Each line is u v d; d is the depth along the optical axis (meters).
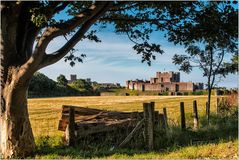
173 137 17.91
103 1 14.49
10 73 14.77
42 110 50.50
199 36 17.67
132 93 165.00
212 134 19.20
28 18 15.31
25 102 15.24
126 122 18.14
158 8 17.91
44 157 14.52
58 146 16.97
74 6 17.89
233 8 16.73
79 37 15.02
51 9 14.37
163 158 13.95
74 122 17.17
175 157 14.02
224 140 16.41
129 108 54.56
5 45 14.76
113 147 16.72
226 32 17.19
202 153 14.23
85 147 16.69
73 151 15.61
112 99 92.62
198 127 22.00
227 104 29.03
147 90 169.38
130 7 18.38
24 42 15.34
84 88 147.50
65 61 18.03
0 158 14.89
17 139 14.98
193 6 17.39
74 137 17.02
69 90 137.62
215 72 24.45
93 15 14.59
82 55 18.12
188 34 18.02
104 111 18.98
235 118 24.98
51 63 14.73
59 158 14.39
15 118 14.97
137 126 17.44
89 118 18.45
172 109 46.94
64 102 78.00
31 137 15.43
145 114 17.05
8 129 14.92
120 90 174.75
